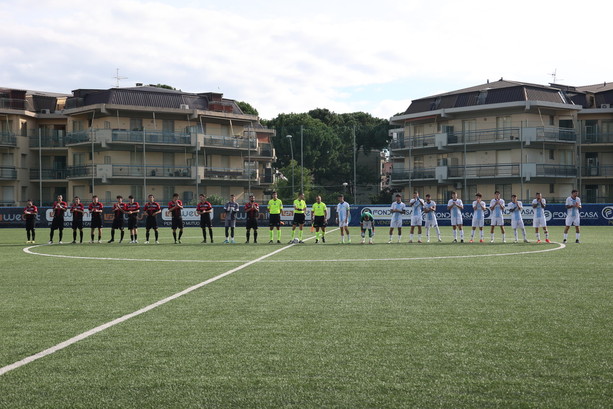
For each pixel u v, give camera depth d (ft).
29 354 21.45
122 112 196.65
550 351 21.42
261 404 16.28
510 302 31.78
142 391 17.38
